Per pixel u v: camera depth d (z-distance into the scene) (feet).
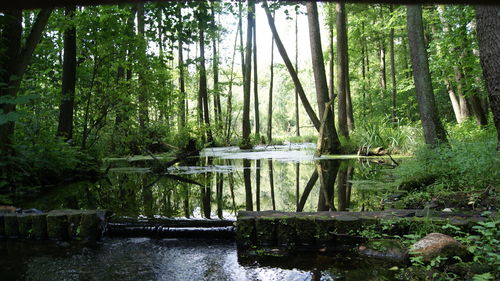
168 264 11.50
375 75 94.32
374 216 13.56
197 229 14.44
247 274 10.50
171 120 59.47
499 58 15.52
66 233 14.52
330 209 18.29
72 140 31.01
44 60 35.09
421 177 20.86
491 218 11.20
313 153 51.93
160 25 22.74
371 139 44.75
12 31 22.98
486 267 9.44
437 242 10.74
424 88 26.16
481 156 17.39
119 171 35.58
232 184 27.89
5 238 14.55
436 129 25.76
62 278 10.34
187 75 73.51
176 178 31.12
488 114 50.75
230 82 77.46
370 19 71.72
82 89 34.68
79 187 26.04
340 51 51.16
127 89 36.04
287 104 171.01
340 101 51.29
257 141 84.69
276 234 13.32
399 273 10.07
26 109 29.91
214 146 80.02
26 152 24.30
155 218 16.10
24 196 22.50
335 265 11.03
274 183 28.04
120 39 32.32
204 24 22.81
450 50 42.42
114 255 12.43
